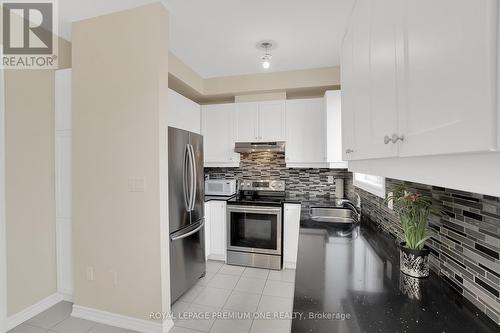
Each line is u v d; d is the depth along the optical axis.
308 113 3.13
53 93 2.21
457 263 0.93
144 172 1.81
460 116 0.40
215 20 2.01
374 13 0.82
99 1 1.78
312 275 1.10
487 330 0.73
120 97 1.85
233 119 3.34
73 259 2.00
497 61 0.34
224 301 2.24
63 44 2.30
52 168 2.20
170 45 2.44
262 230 2.96
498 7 0.34
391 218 1.62
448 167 0.47
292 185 3.52
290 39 2.32
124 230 1.87
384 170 0.82
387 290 0.96
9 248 1.90
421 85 0.52
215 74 3.21
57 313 2.04
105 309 1.93
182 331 1.84
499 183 0.36
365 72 0.93
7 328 1.86
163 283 1.82
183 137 2.30
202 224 2.64
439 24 0.46
